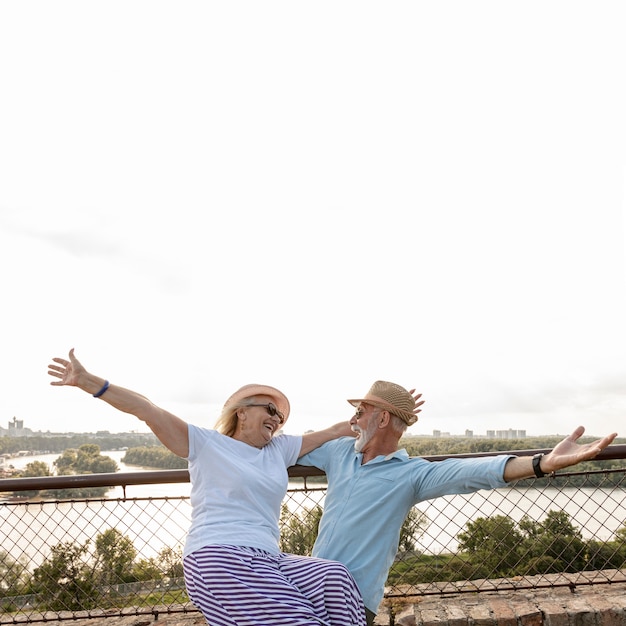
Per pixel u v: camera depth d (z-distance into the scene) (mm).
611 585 3711
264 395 2961
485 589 3541
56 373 2646
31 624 3652
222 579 2373
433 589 3590
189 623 3617
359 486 2785
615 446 3311
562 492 3434
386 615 3477
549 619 3293
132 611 3695
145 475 3504
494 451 3172
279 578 2395
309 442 3076
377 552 2701
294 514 3410
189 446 2715
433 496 2711
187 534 2635
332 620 2373
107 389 2646
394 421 2852
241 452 2793
